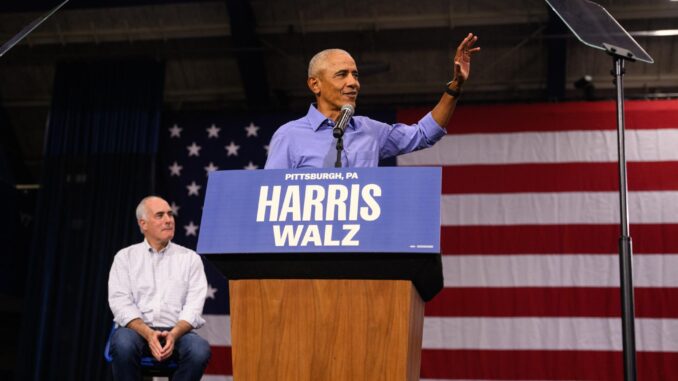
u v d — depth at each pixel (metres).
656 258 6.34
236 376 1.89
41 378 6.79
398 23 7.18
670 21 6.93
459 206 6.61
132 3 7.15
